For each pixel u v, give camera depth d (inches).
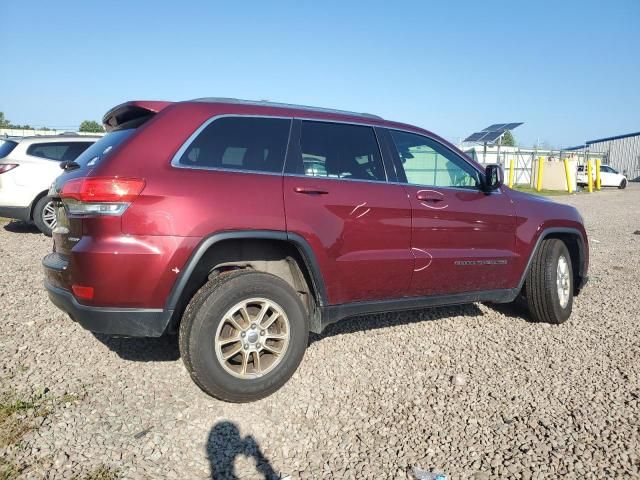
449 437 115.6
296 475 102.7
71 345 162.2
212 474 102.6
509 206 178.5
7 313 190.1
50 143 366.9
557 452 109.3
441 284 161.9
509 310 210.7
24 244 337.7
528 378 145.6
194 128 129.4
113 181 115.6
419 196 157.2
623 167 2251.5
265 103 146.0
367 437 116.0
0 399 126.0
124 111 141.7
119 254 114.4
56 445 108.1
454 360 158.1
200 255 121.0
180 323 126.0
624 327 190.4
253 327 128.2
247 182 129.5
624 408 128.4
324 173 144.5
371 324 189.3
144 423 118.7
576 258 210.8
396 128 164.7
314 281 137.8
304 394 135.2
